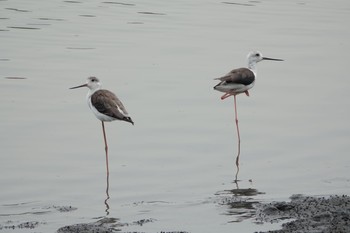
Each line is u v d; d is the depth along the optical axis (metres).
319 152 16.03
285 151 16.12
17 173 14.76
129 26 27.09
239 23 27.88
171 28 26.95
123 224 11.97
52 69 21.77
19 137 16.70
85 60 22.75
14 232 11.60
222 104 19.41
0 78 20.77
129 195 13.62
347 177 14.45
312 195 13.27
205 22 27.94
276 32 26.62
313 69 22.56
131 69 21.98
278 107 19.23
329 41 25.62
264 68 22.77
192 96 19.86
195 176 14.67
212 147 16.39
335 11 30.14
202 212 12.51
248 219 12.02
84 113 18.48
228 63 22.73
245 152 16.08
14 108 18.52
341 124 17.83
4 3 30.23
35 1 30.83
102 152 16.06
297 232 10.98
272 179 14.43
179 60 23.05
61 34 25.70
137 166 15.28
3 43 24.34
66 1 31.17
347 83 21.20
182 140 16.83
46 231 11.63
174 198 13.39
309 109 19.03
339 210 11.91
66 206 13.04
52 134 16.98
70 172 14.91
